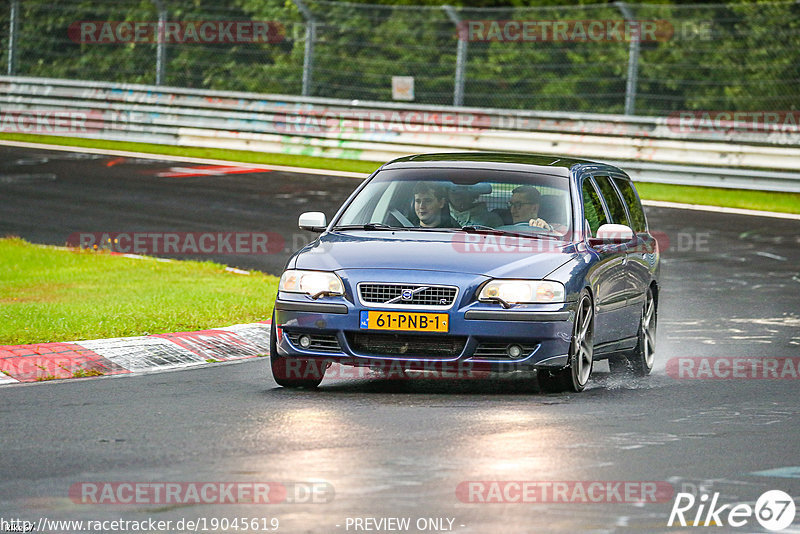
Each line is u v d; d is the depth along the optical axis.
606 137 74.12
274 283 43.38
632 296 29.56
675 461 19.28
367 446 19.92
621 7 77.25
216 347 31.28
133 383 26.64
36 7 104.19
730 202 67.25
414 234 27.20
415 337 25.11
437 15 99.94
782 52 92.50
